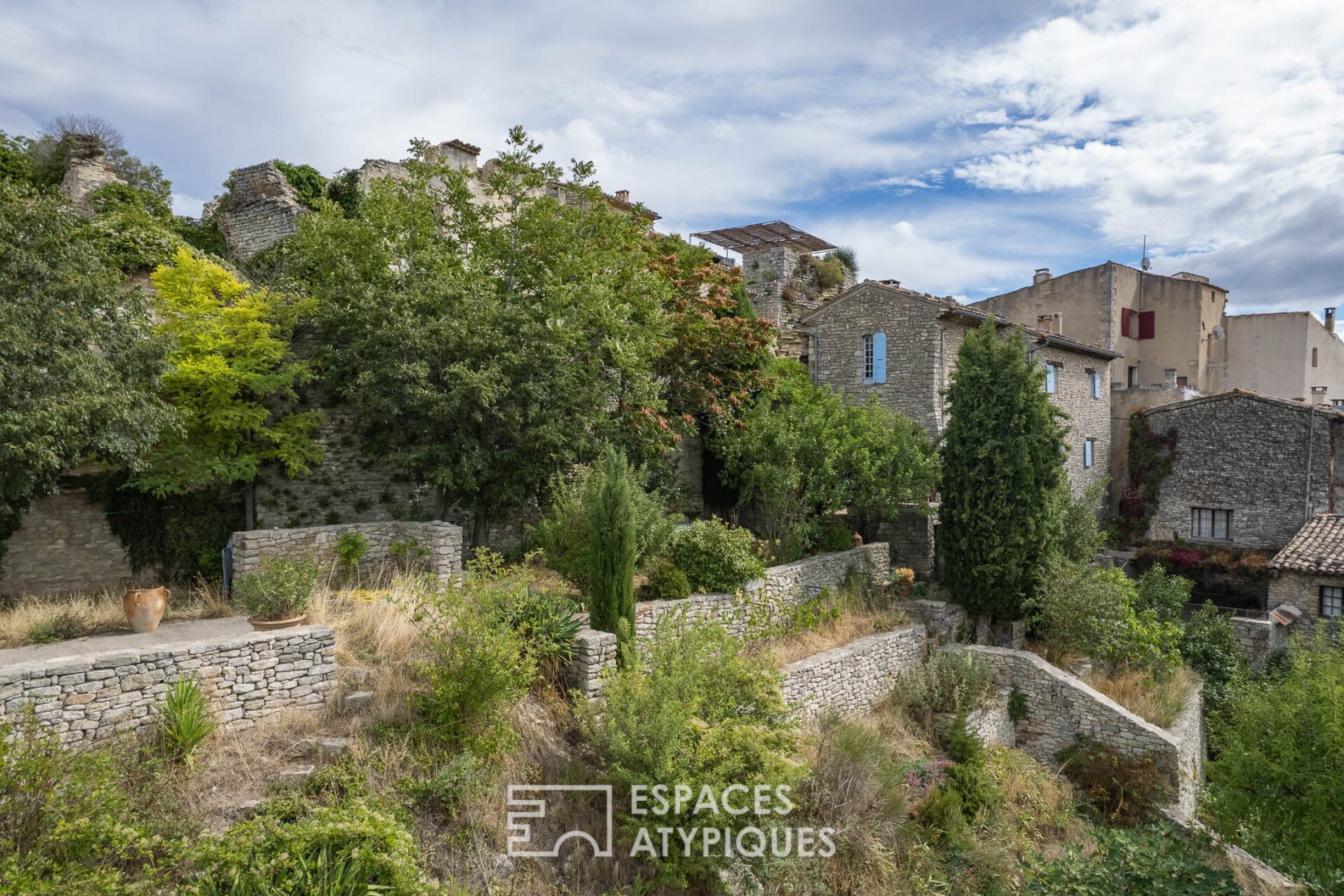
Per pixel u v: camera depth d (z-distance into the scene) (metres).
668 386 18.80
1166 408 26.22
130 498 13.85
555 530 13.62
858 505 19.20
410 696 9.29
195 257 17.31
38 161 21.83
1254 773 11.01
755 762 8.72
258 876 6.49
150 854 6.41
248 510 14.82
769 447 18.09
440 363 13.96
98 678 7.95
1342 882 9.53
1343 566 19.47
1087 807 13.94
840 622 16.08
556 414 14.27
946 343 22.44
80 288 11.00
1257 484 24.36
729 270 21.22
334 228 15.53
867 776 11.02
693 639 9.71
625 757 8.62
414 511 16.05
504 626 9.59
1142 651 17.23
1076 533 19.20
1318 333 35.75
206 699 8.25
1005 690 15.77
